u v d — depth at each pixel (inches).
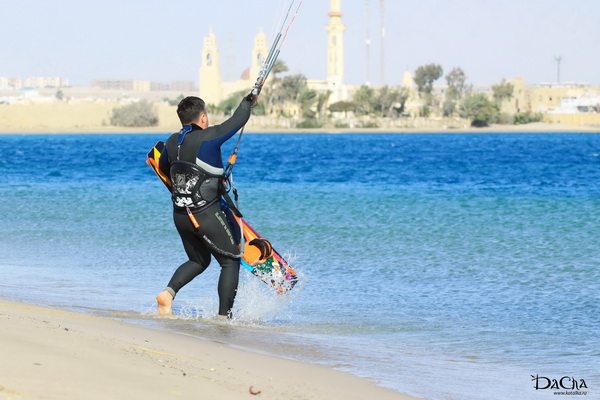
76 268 968.9
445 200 1998.0
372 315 712.4
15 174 3432.6
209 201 656.4
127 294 791.1
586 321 690.8
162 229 1373.0
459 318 703.1
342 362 527.8
